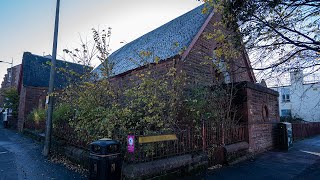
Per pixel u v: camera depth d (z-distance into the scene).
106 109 7.29
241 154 8.96
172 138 6.30
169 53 10.73
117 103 7.52
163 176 5.84
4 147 10.86
